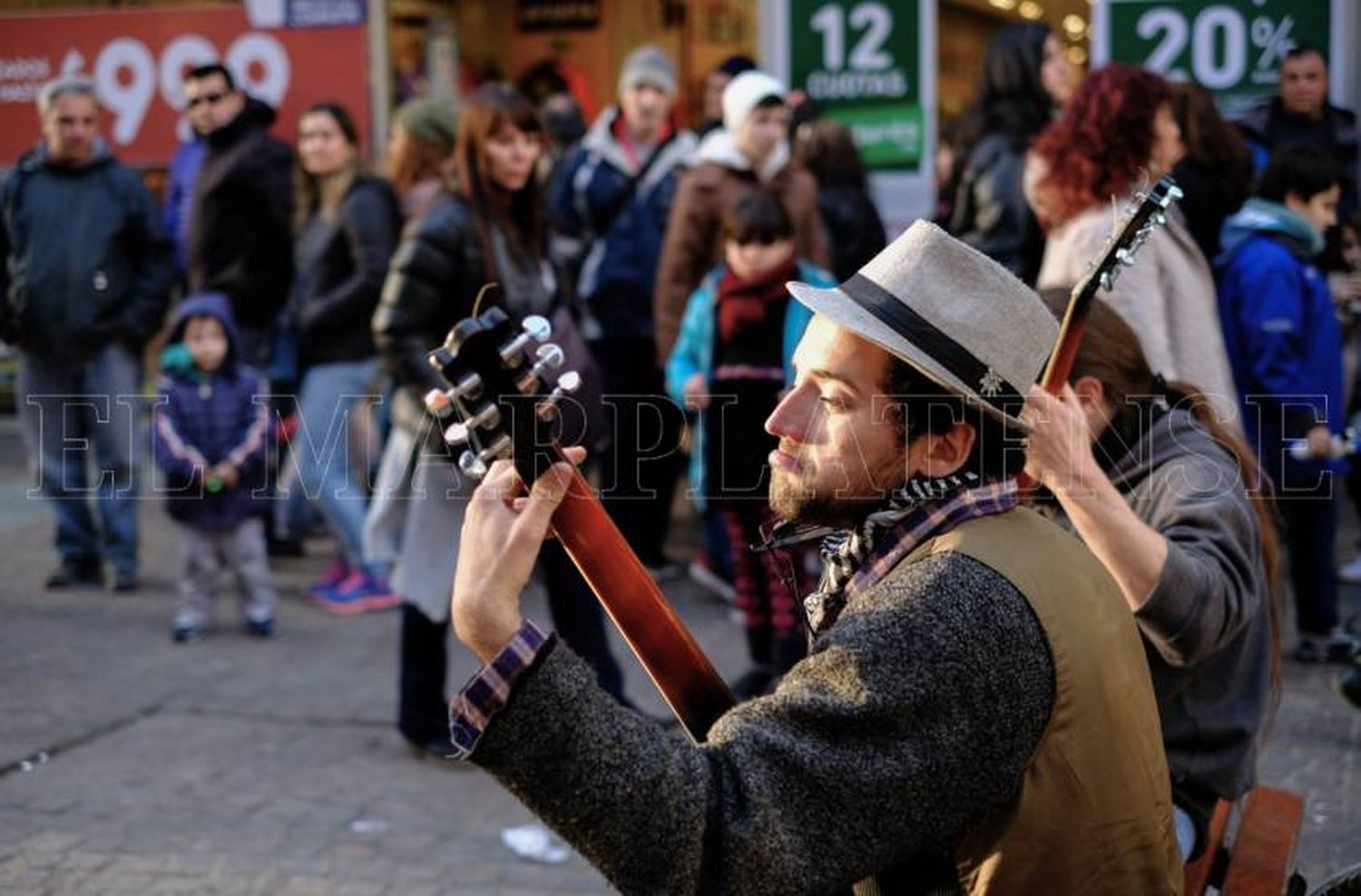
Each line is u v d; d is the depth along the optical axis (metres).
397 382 4.64
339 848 4.10
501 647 1.67
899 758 1.65
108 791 4.48
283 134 9.09
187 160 7.88
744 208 5.00
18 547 7.52
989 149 6.30
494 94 4.57
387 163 7.35
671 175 6.85
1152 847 1.77
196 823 4.25
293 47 9.03
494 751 1.63
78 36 9.24
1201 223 4.90
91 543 6.86
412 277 4.52
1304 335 5.29
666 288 6.14
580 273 6.85
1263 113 7.09
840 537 1.95
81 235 6.61
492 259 4.54
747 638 5.27
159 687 5.42
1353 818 4.18
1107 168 3.99
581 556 1.81
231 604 6.55
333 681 5.50
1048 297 2.75
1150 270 3.81
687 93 10.91
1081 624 1.74
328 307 6.38
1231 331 5.28
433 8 9.84
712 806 1.63
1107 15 7.75
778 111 6.04
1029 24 6.41
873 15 8.15
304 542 7.53
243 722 5.08
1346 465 5.64
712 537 6.48
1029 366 1.85
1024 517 1.85
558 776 1.62
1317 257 5.83
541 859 4.04
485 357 1.67
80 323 6.61
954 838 1.76
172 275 6.88
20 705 5.22
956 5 8.39
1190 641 2.41
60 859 4.01
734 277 5.09
